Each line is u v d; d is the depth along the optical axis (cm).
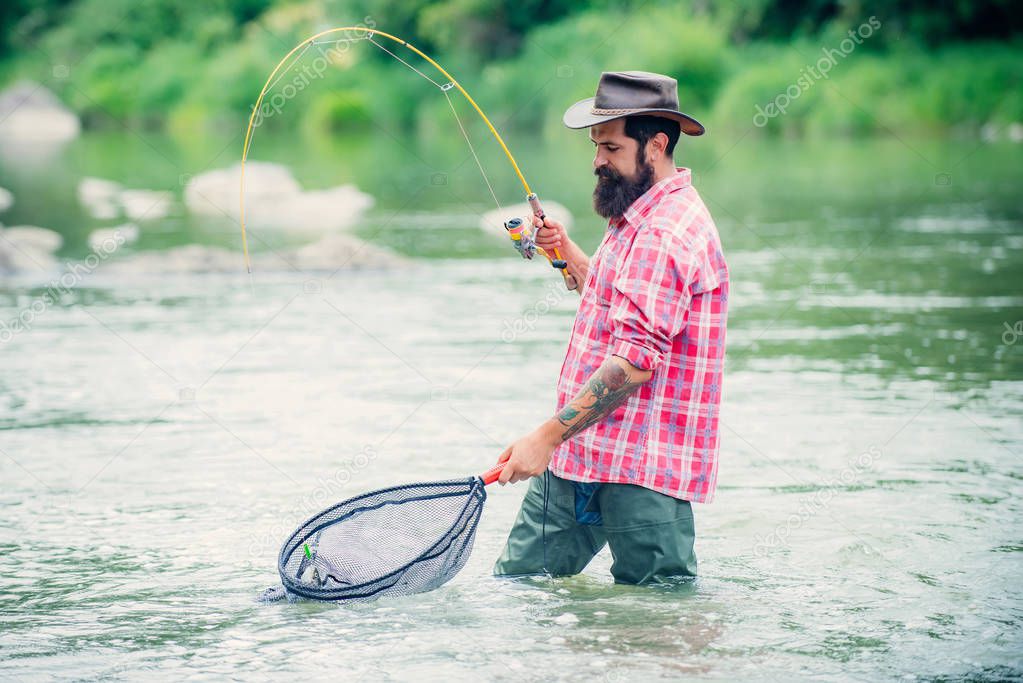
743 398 1161
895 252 2133
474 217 2886
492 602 682
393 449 1005
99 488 915
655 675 577
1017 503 848
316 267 2080
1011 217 2592
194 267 2056
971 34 5531
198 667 591
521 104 6259
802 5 5984
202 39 7975
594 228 2505
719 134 5375
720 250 679
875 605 672
